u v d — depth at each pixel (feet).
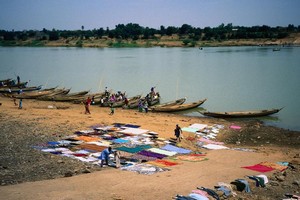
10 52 643.45
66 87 247.29
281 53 547.90
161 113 160.66
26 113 138.92
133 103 170.40
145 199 60.80
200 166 84.23
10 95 194.18
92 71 338.95
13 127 114.42
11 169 77.87
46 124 120.78
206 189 65.57
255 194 68.64
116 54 578.66
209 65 384.88
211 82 263.49
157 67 369.50
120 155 91.56
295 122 148.66
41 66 387.96
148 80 275.39
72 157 87.92
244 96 209.26
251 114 154.71
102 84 257.55
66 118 132.98
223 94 215.51
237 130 132.46
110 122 130.52
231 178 75.36
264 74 306.14
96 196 61.11
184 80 274.16
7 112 139.44
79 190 64.18
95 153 91.91
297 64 383.24
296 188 72.74
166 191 65.00
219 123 143.43
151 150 97.35
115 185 67.72
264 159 94.27
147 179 72.18
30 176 73.87
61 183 68.03
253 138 123.85
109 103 170.91
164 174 76.28
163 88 237.45
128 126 124.98
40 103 176.35
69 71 340.80
